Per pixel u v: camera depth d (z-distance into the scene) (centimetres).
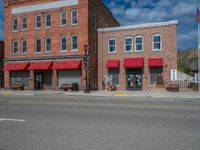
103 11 3928
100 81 3384
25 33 3669
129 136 727
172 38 3084
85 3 3316
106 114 1135
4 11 3822
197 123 916
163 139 692
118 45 3325
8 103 1655
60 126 873
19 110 1297
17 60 3681
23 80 3678
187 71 6141
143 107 1395
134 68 3228
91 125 885
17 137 727
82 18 3328
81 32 3325
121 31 3316
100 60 3397
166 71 3092
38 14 3591
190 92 2709
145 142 663
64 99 1970
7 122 955
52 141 680
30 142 673
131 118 1027
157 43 3158
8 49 3775
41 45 3559
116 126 866
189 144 643
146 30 3200
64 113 1176
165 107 1395
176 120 978
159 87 3097
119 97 2255
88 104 1561
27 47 3647
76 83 3281
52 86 3456
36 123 931
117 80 3309
